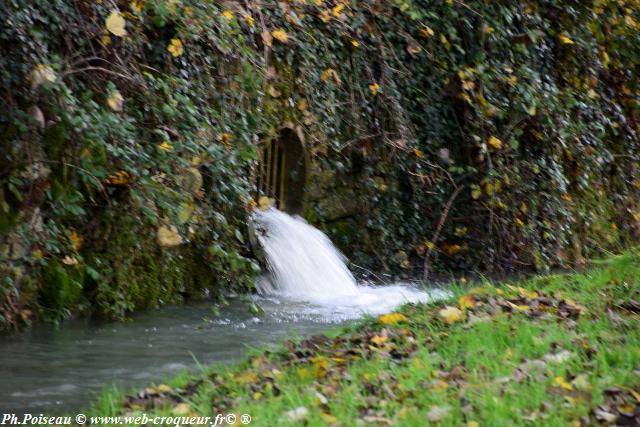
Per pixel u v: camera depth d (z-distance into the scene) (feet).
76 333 33.91
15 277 34.12
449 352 25.88
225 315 38.22
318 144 48.42
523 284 36.76
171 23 39.01
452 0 51.90
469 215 53.67
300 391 23.38
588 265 57.88
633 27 63.36
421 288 47.44
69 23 35.60
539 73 57.16
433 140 52.70
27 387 26.50
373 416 21.09
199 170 37.35
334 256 47.85
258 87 40.47
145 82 37.37
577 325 27.71
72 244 35.91
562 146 57.52
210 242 40.75
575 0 59.06
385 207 50.70
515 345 25.80
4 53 33.32
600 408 20.47
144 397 24.18
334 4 48.44
